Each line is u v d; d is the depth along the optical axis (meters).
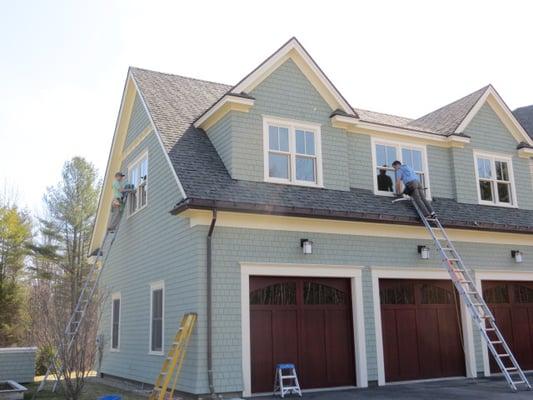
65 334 11.05
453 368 13.56
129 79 16.16
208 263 10.78
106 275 17.95
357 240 12.75
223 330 10.63
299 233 11.99
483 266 14.48
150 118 13.67
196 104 15.32
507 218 15.23
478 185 15.72
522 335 14.86
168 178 13.12
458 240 14.30
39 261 35.25
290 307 11.74
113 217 15.70
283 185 12.38
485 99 16.47
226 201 10.70
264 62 12.66
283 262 11.60
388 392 11.13
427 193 14.80
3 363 15.07
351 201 12.83
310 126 13.13
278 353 11.37
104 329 17.28
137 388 13.37
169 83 16.06
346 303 12.50
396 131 14.58
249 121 12.38
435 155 15.38
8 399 11.45
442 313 13.76
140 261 14.73
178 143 12.66
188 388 10.52
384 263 12.98
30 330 18.50
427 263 13.60
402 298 13.32
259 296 11.45
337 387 11.89
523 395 10.37
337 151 13.41
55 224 36.56
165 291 12.59
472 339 13.71
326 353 11.95
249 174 12.03
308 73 13.49
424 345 13.29
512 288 15.13
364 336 12.28
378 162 14.42
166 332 12.29
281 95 12.96
